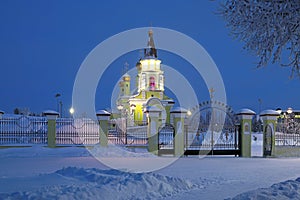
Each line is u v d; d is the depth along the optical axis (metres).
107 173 10.14
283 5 6.71
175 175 11.07
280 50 7.11
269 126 18.84
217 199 7.64
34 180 9.20
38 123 19.30
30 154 17.12
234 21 7.30
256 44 7.30
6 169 12.12
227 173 11.66
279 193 7.17
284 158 17.73
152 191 8.26
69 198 7.08
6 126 18.91
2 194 7.15
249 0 7.01
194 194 8.17
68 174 10.08
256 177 10.77
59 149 17.97
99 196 7.46
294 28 6.75
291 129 22.22
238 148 18.88
